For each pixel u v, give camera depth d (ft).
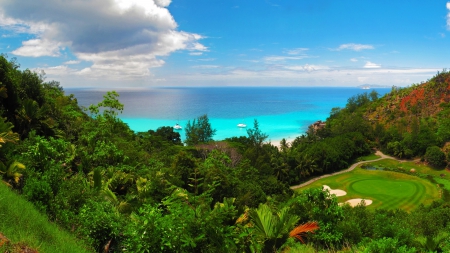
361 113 326.65
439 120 248.73
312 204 35.73
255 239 28.30
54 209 30.40
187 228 23.65
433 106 276.62
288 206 36.86
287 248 29.07
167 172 68.03
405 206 132.05
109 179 53.52
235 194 72.74
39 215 24.89
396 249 23.08
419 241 33.50
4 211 22.29
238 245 27.53
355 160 223.51
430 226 50.47
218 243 24.31
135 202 48.47
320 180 179.63
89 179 51.80
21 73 72.64
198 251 24.09
